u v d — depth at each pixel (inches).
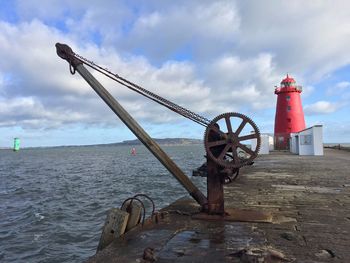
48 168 2090.3
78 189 1019.3
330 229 268.5
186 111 317.1
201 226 278.5
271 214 316.2
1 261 411.5
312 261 202.7
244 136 291.1
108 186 1056.2
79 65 333.7
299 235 252.8
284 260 203.5
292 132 1776.6
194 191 317.7
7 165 2496.3
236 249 224.1
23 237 504.4
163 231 266.1
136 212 281.1
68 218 621.0
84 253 433.4
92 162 2613.2
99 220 601.9
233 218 296.5
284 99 1804.9
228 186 498.6
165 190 906.1
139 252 222.2
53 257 421.1
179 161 2240.4
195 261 205.8
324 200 387.5
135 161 2554.1
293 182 540.1
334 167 794.8
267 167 805.2
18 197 912.3
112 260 209.8
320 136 1348.4
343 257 208.7
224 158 309.7
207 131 293.1
